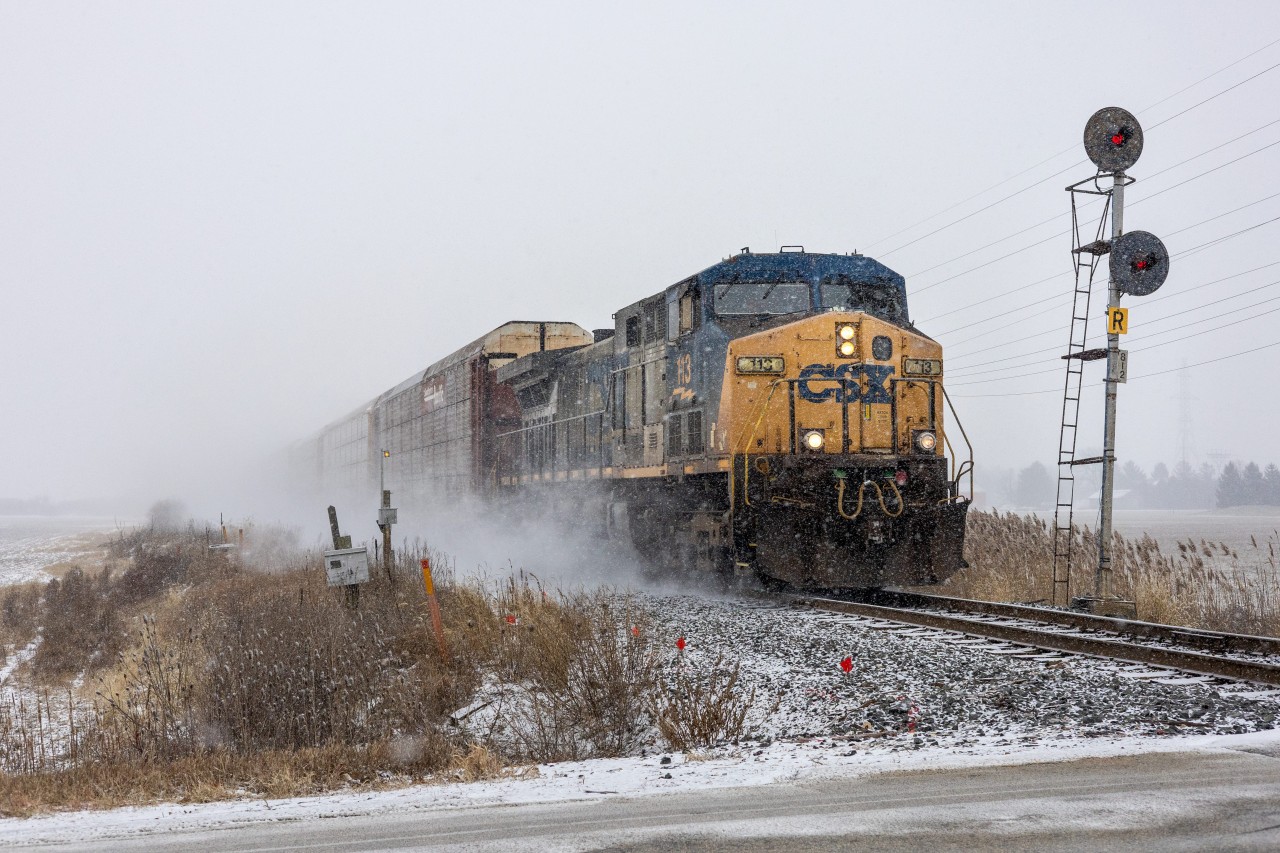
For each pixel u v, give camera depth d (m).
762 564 14.74
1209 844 4.55
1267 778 5.69
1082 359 14.84
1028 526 19.94
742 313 15.95
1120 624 11.88
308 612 13.27
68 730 12.08
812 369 15.16
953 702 8.23
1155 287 13.59
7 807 6.59
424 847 4.98
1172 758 6.24
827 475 14.66
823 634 11.54
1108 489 13.84
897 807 5.35
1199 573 15.59
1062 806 5.23
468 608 13.55
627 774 6.62
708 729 7.98
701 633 12.07
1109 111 13.98
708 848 4.78
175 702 11.00
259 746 8.85
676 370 17.12
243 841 5.27
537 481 24.42
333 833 5.37
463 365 28.41
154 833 5.57
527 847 4.91
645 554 18.42
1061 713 7.76
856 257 16.52
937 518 15.02
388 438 38.00
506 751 8.45
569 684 9.74
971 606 14.40
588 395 21.67
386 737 8.72
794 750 7.08
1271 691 8.43
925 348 15.66
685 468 16.56
